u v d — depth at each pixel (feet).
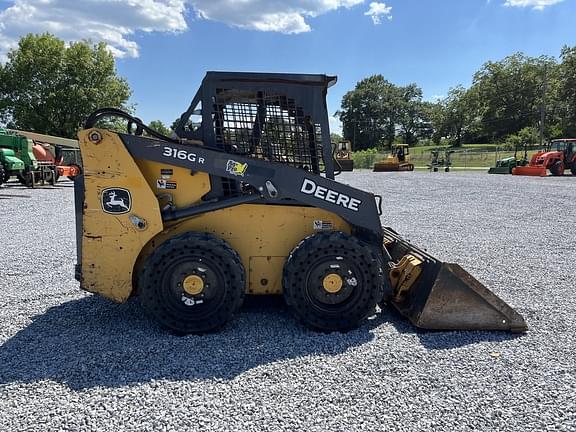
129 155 13.43
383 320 15.07
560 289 18.84
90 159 13.34
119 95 161.38
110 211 13.51
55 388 10.59
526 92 273.33
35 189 65.51
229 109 14.43
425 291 14.34
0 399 10.13
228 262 13.50
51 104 152.66
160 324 13.78
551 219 38.27
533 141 220.84
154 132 14.62
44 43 154.81
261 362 11.93
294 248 14.29
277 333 13.80
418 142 359.87
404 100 358.02
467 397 10.38
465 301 14.05
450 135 329.52
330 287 13.87
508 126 280.31
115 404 9.95
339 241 13.71
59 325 14.39
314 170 14.84
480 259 24.07
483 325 14.08
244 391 10.51
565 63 235.81
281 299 16.81
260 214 14.44
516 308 16.39
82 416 9.51
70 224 34.68
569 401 10.28
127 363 11.80
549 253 25.59
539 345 13.24
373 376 11.27
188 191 14.21
